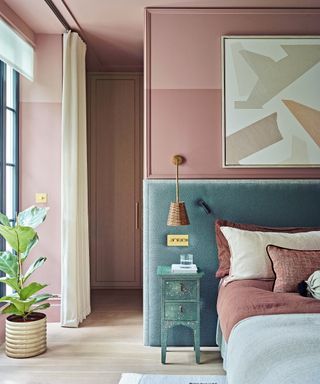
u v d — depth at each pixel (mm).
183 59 3512
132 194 5484
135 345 3383
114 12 3623
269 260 2883
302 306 2244
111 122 5496
